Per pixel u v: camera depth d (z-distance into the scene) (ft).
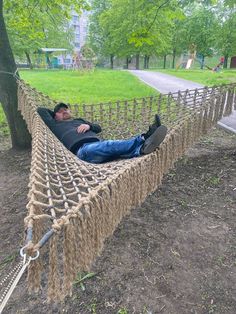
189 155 20.21
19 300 8.89
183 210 13.47
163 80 62.75
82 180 7.15
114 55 163.53
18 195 15.25
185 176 16.85
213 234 11.80
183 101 17.15
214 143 23.03
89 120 18.02
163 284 9.48
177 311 8.59
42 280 9.43
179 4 19.54
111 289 9.28
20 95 17.67
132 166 8.46
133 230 11.96
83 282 9.50
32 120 14.10
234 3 20.80
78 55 101.55
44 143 9.58
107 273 9.86
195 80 62.28
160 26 19.98
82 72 90.33
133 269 10.04
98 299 8.96
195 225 12.37
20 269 4.02
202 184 15.89
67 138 13.93
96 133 15.25
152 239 11.48
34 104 15.52
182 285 9.44
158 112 16.56
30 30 27.22
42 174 6.78
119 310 8.62
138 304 8.80
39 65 158.71
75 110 17.93
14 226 12.55
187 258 10.55
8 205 14.35
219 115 17.17
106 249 10.88
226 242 11.33
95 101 37.01
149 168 10.00
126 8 19.81
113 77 71.77
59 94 42.93
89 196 5.81
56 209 5.16
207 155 20.20
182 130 13.46
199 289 9.30
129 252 10.79
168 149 11.68
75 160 9.23
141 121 16.65
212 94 16.98
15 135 21.29
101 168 8.70
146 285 9.43
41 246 4.25
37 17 26.11
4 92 20.03
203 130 16.16
